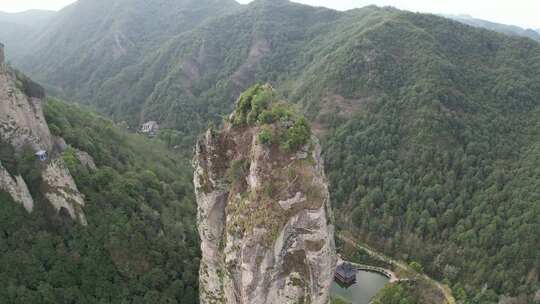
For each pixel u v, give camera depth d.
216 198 53.16
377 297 91.50
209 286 57.62
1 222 55.25
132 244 65.12
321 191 47.94
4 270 53.41
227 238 50.16
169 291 63.41
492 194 112.00
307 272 47.91
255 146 48.06
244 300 49.06
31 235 57.06
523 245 97.62
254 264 46.56
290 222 46.72
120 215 67.69
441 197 117.19
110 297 59.88
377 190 123.19
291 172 46.75
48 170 60.81
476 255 101.94
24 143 61.25
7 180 56.50
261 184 47.12
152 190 81.50
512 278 95.19
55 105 93.44
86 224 63.50
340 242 116.38
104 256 62.16
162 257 67.25
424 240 112.19
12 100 60.22
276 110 49.09
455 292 97.56
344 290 99.19
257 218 46.47
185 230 77.19
